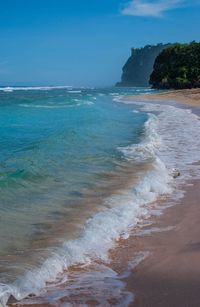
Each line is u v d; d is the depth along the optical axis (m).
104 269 5.42
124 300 4.63
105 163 11.35
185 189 9.38
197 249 6.06
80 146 14.12
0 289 4.58
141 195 8.61
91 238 6.27
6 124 21.52
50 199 8.11
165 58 128.25
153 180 9.59
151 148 13.88
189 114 27.34
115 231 6.70
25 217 7.06
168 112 29.16
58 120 23.52
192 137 16.78
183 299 4.62
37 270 5.16
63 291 4.82
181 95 56.22
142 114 27.28
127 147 13.77
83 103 41.91
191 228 6.97
